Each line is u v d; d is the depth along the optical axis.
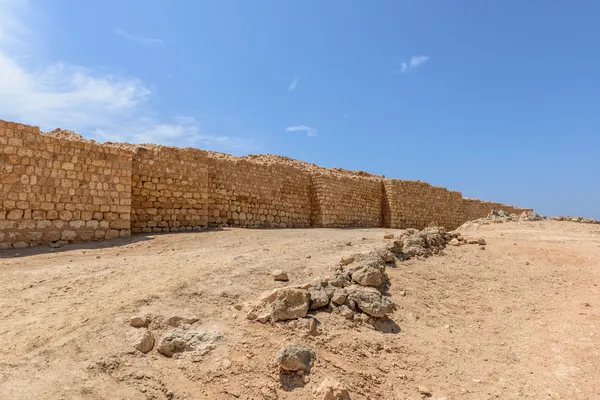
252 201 23.97
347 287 7.89
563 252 14.05
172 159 19.20
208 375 5.34
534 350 7.11
